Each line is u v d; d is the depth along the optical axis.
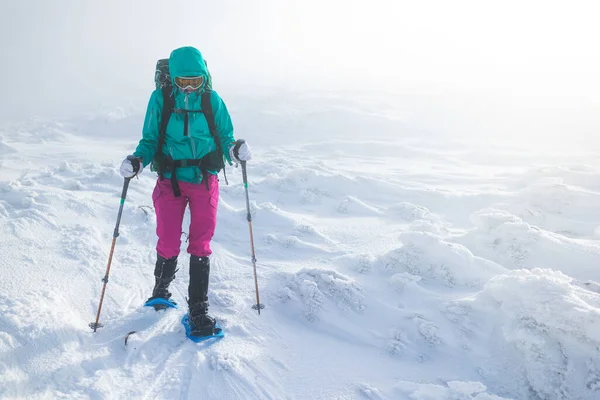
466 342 2.49
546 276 2.42
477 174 8.00
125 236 3.89
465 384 2.16
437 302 2.77
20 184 5.09
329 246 3.99
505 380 2.26
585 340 2.15
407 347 2.53
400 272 3.18
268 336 2.62
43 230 3.67
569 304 2.22
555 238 3.38
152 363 2.32
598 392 2.05
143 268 3.40
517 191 5.86
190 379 2.21
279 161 8.73
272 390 2.20
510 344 2.36
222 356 2.35
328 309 2.81
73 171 7.11
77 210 4.28
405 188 5.86
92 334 2.48
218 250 3.80
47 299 2.60
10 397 1.96
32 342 2.24
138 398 2.07
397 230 4.43
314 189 5.79
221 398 2.13
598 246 3.28
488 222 3.69
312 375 2.33
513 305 2.42
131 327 2.60
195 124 2.52
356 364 2.43
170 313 2.77
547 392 2.13
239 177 7.07
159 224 2.63
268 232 4.22
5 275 2.80
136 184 5.59
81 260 3.25
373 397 2.18
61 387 2.06
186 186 2.59
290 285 3.03
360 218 4.91
